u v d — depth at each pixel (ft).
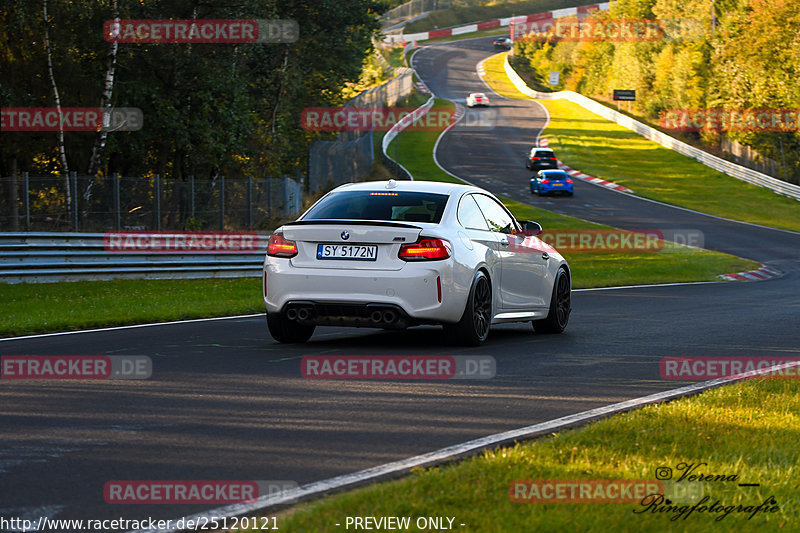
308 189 407.44
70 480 46.39
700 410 62.95
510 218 109.09
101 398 67.82
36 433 56.59
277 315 95.81
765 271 292.81
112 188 243.40
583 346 100.63
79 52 291.17
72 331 113.80
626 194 571.69
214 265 230.48
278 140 392.68
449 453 51.60
